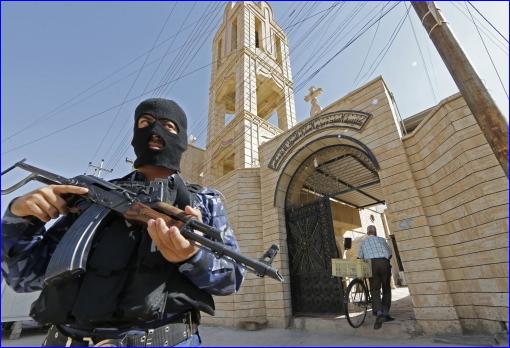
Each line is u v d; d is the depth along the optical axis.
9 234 1.22
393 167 6.89
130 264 1.29
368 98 8.02
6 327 9.44
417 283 5.84
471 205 5.40
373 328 6.00
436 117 6.23
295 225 9.12
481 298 5.07
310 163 9.65
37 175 1.54
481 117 3.96
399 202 6.56
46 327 10.76
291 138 9.72
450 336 5.01
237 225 9.81
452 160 5.82
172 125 1.74
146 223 1.34
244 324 8.16
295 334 6.86
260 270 1.23
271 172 9.98
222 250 1.26
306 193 10.55
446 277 5.60
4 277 1.27
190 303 1.34
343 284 7.66
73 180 1.54
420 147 6.66
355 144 7.89
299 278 8.55
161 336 1.24
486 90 4.03
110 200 1.43
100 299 1.18
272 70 16.45
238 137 12.91
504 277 4.82
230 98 18.05
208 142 15.90
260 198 10.22
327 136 8.56
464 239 5.48
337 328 6.71
